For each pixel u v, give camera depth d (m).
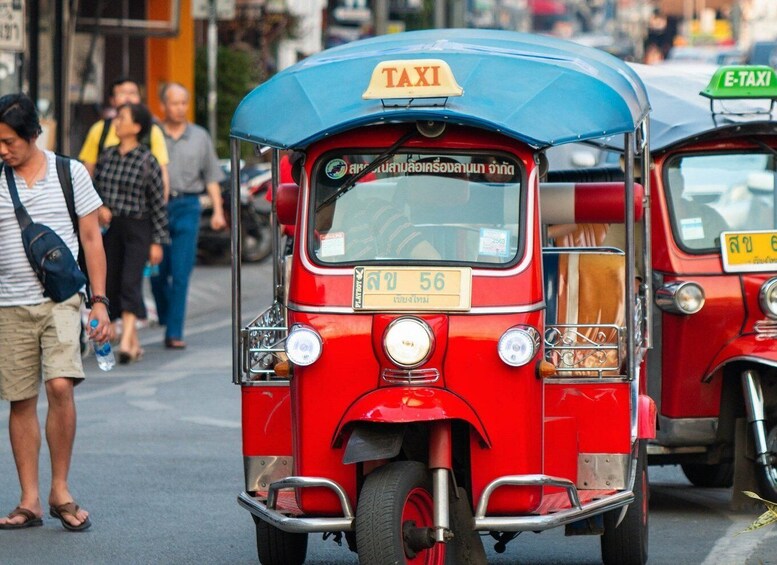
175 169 21.03
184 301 21.38
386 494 8.25
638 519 9.79
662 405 11.88
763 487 11.55
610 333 9.76
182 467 13.51
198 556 10.45
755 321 11.73
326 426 8.62
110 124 20.12
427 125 8.88
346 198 8.98
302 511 8.73
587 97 8.89
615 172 12.33
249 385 9.28
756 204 12.10
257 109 9.18
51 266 10.93
